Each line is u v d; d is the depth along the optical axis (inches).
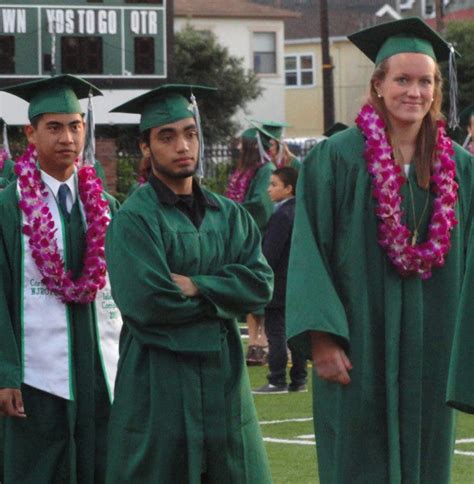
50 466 441.4
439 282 383.6
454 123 405.7
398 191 378.3
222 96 2753.4
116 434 405.7
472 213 391.5
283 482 550.6
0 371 432.1
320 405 388.2
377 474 378.6
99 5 2092.8
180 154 406.0
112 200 462.0
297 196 384.8
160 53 2113.7
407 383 380.2
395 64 381.1
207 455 402.0
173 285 393.7
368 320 378.0
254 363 914.7
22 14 2055.9
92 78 2094.0
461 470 569.0
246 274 404.5
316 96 3538.4
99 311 446.6
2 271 440.8
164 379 398.3
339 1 3631.9
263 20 3186.5
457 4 3688.5
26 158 449.1
